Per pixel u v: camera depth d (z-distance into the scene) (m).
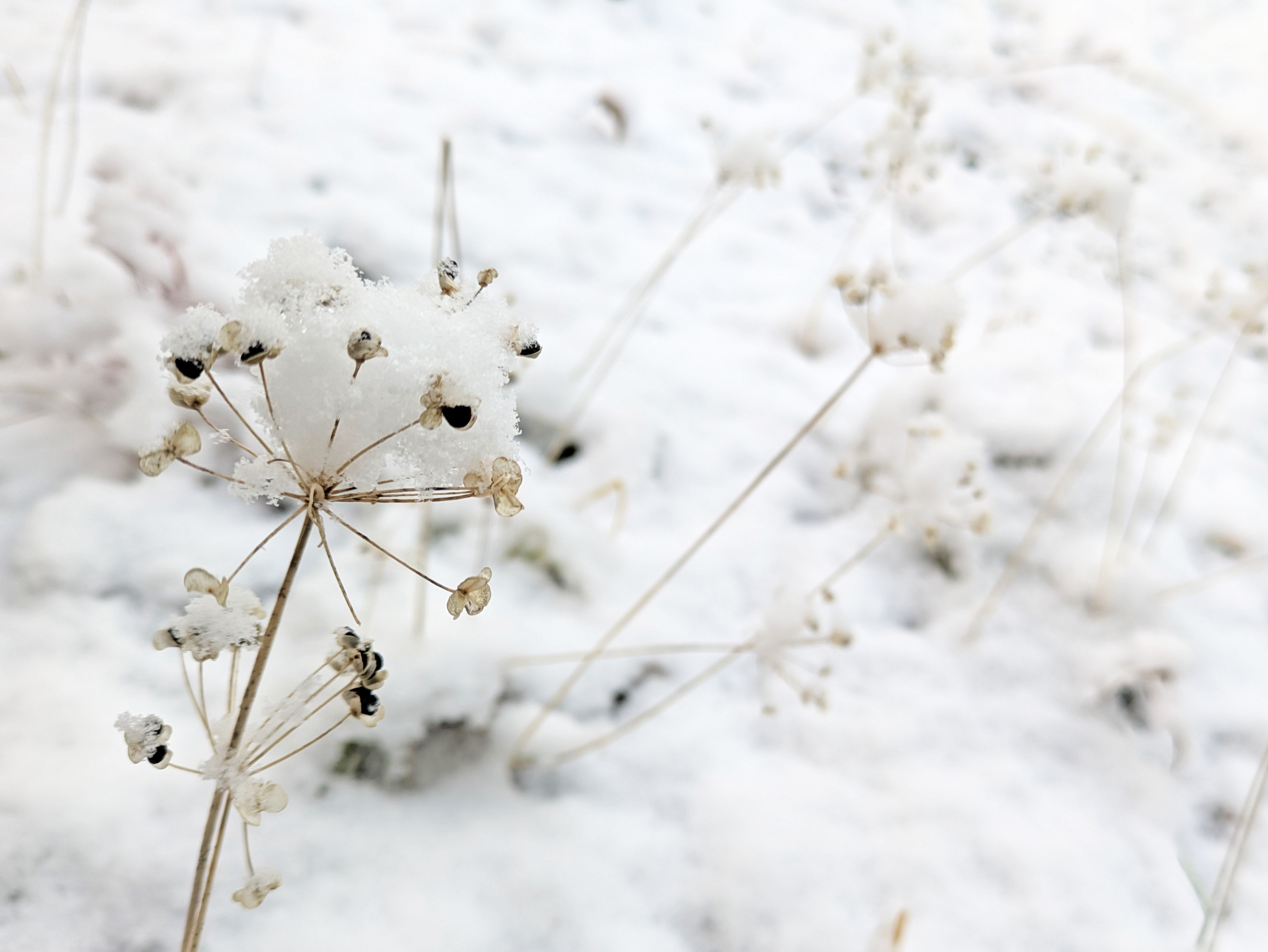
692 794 0.30
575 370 0.45
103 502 0.31
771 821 0.30
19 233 0.37
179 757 0.25
